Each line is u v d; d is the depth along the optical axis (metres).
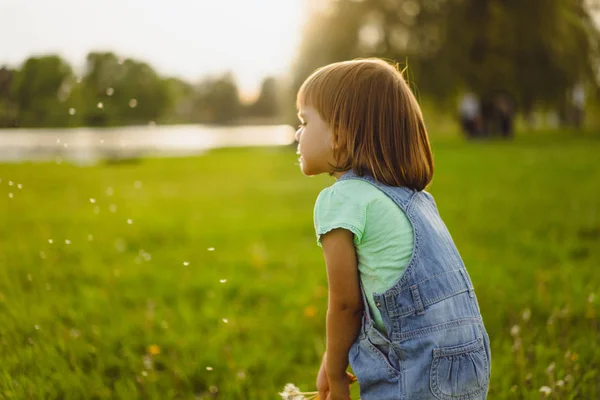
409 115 1.61
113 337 3.04
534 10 18.92
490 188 8.34
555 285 3.71
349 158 1.59
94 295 3.71
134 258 4.83
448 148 16.30
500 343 2.81
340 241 1.50
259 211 7.27
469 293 1.56
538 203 6.93
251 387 2.59
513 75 19.39
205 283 4.06
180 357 2.87
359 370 1.50
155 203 8.05
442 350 1.45
